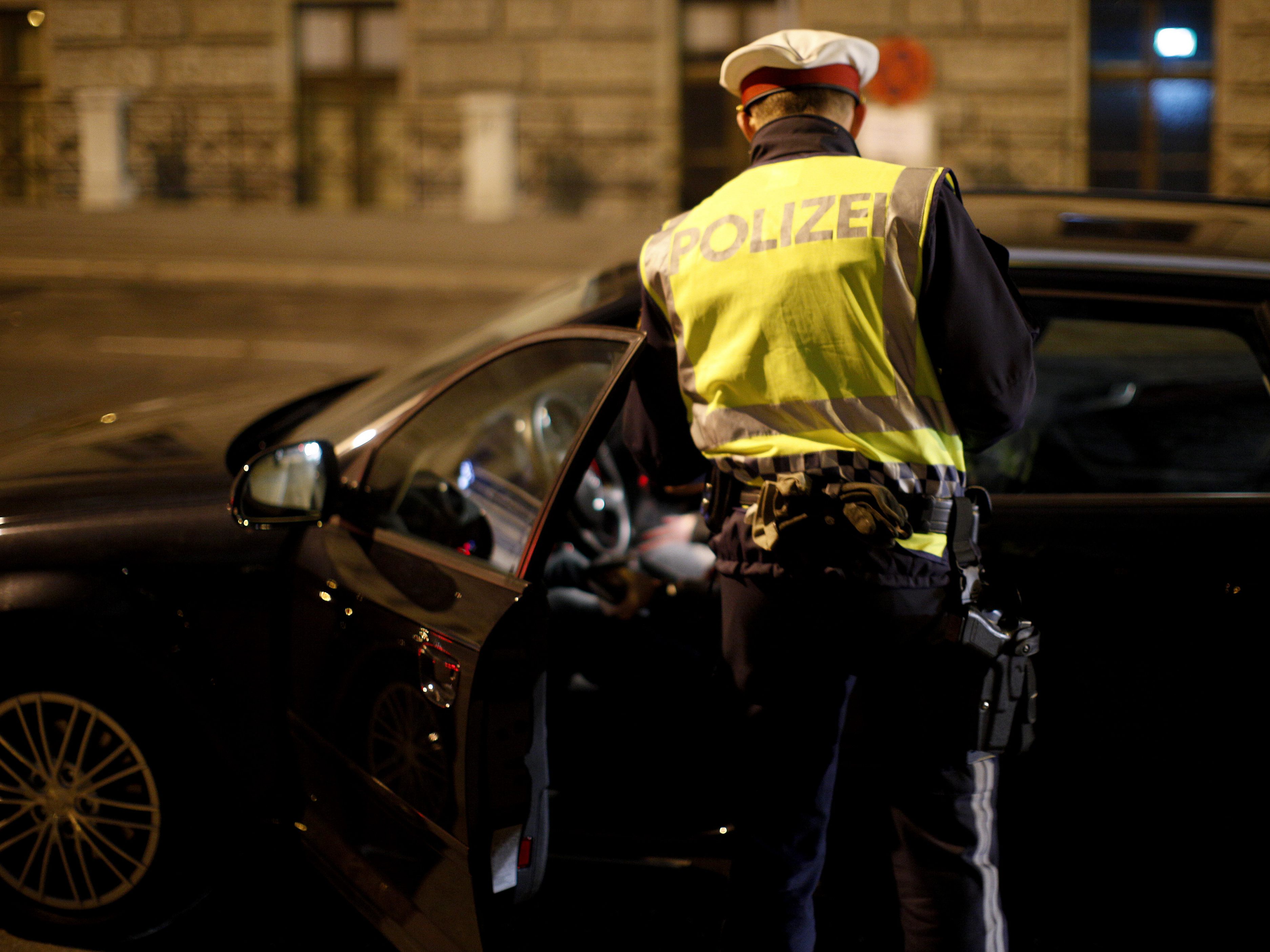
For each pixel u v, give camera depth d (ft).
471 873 12.27
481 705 12.08
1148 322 15.02
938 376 11.28
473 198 99.60
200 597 15.28
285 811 15.46
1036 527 14.33
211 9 101.30
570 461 12.67
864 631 11.29
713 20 98.99
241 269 74.02
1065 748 14.34
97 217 92.99
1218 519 14.15
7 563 15.34
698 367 11.88
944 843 11.91
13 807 16.28
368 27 101.76
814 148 11.93
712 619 16.90
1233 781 14.05
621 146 99.45
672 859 14.98
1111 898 16.72
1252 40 92.22
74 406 42.50
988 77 94.58
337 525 15.30
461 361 18.28
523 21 98.73
